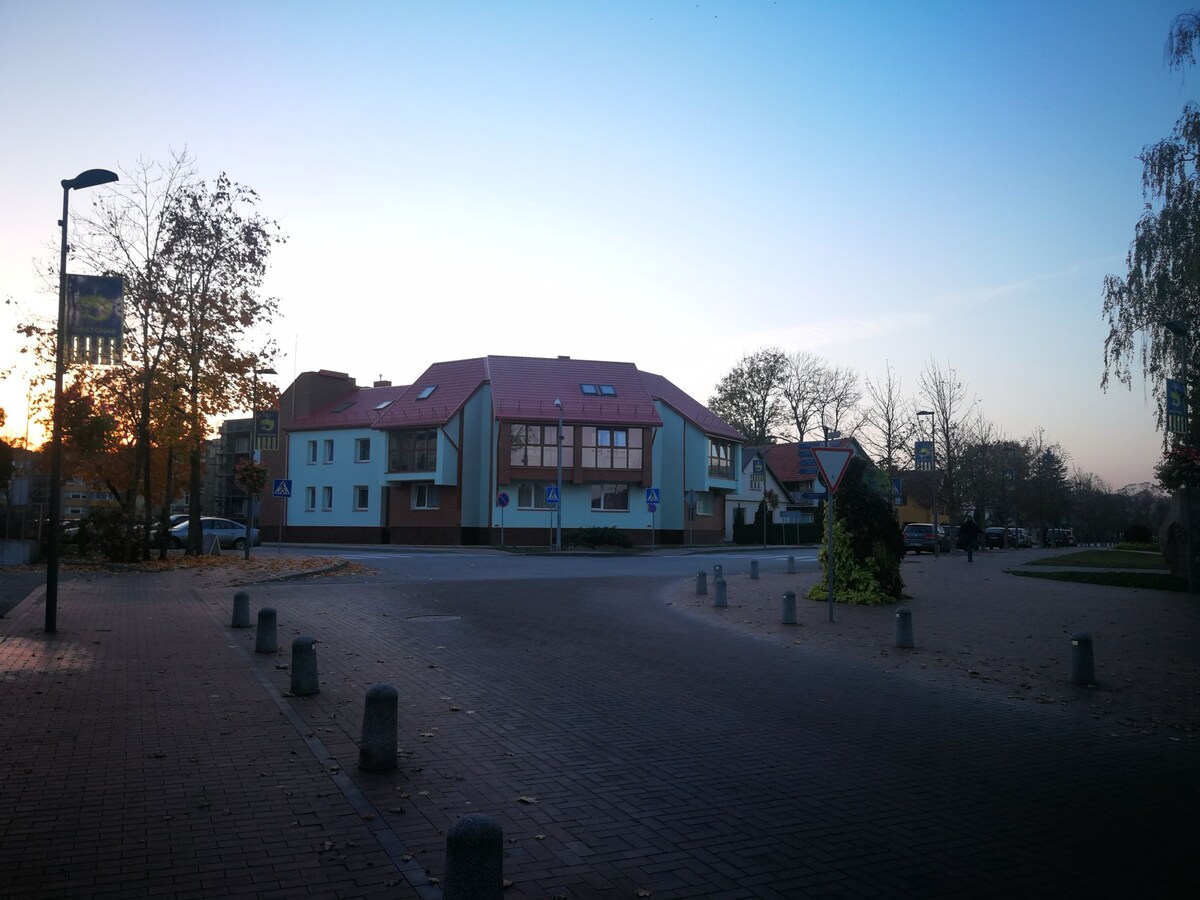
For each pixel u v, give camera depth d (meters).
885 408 51.34
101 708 8.41
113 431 28.36
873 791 6.38
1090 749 7.72
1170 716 9.07
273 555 35.06
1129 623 15.88
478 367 52.03
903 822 5.73
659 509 51.94
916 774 6.84
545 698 9.34
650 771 6.77
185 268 28.14
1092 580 24.53
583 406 49.31
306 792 6.09
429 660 11.46
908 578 25.88
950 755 7.44
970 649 13.14
